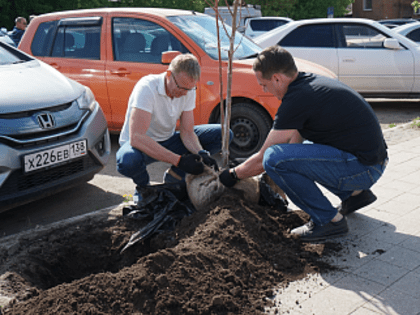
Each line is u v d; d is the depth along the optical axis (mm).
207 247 2873
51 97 3939
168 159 3473
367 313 2387
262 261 2898
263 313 2422
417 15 37875
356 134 2943
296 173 3016
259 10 17953
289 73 2959
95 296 2434
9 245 3248
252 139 5578
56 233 3473
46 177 3789
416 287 2607
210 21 6316
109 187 4762
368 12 40094
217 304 2430
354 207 3504
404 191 4145
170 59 5305
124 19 6000
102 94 5977
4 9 26016
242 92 5379
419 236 3252
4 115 3525
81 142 4020
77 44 6219
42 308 2365
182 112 3871
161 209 3557
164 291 2484
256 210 3381
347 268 2842
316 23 8656
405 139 6246
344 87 2979
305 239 3145
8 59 4605
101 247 3357
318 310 2434
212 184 3467
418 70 8227
